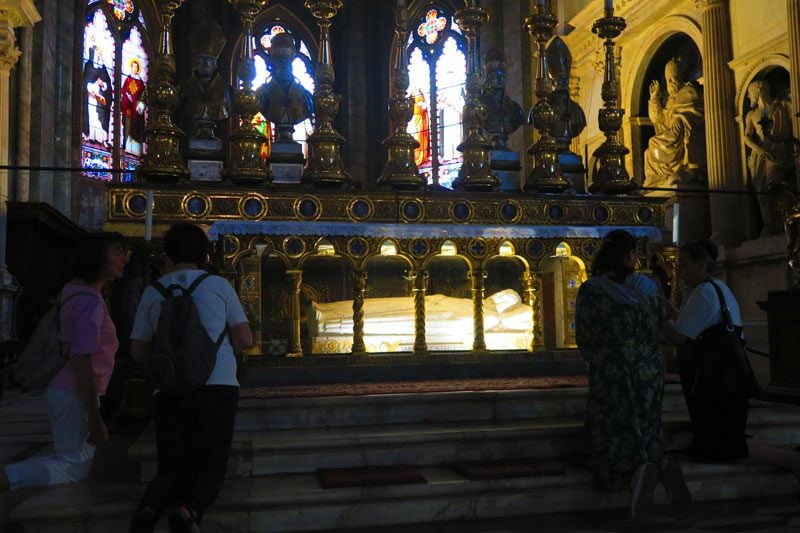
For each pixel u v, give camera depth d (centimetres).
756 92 1116
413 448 418
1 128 1154
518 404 484
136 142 2014
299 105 618
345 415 456
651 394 389
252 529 345
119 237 426
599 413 393
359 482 370
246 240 531
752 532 352
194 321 324
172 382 317
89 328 393
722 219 1173
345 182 582
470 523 369
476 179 611
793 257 696
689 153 1315
